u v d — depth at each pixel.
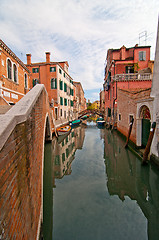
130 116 9.88
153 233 3.26
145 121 7.66
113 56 19.53
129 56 19.03
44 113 6.20
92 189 5.11
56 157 8.60
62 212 3.94
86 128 20.64
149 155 6.99
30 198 2.36
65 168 7.00
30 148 2.56
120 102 13.17
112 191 4.99
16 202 1.65
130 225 3.52
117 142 11.35
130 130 8.98
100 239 3.10
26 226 2.01
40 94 4.65
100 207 4.14
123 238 3.15
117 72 17.59
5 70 8.70
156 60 6.30
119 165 7.25
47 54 18.72
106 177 6.02
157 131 5.96
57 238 3.15
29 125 2.54
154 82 6.35
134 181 5.70
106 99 23.53
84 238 3.14
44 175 6.31
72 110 28.31
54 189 5.12
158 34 6.45
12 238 1.45
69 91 25.31
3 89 8.48
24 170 2.07
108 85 19.70
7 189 1.39
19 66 11.02
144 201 4.47
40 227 3.00
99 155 8.82
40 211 3.21
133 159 7.71
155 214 3.91
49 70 18.31
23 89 11.84
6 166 1.39
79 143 11.87
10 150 1.53
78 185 5.41
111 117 17.84
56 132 13.51
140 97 7.57
